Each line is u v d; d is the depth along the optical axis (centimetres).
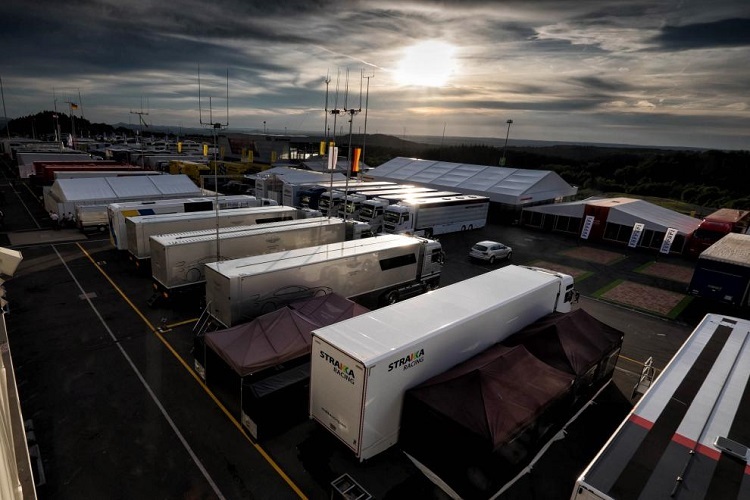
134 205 2541
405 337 1009
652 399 934
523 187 4631
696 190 8494
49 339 1531
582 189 9569
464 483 903
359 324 1066
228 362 1153
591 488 676
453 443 907
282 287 1516
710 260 2194
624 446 777
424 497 918
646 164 9981
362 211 3334
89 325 1656
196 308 1864
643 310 2194
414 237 2188
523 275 1617
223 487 927
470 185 4988
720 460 750
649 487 683
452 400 948
